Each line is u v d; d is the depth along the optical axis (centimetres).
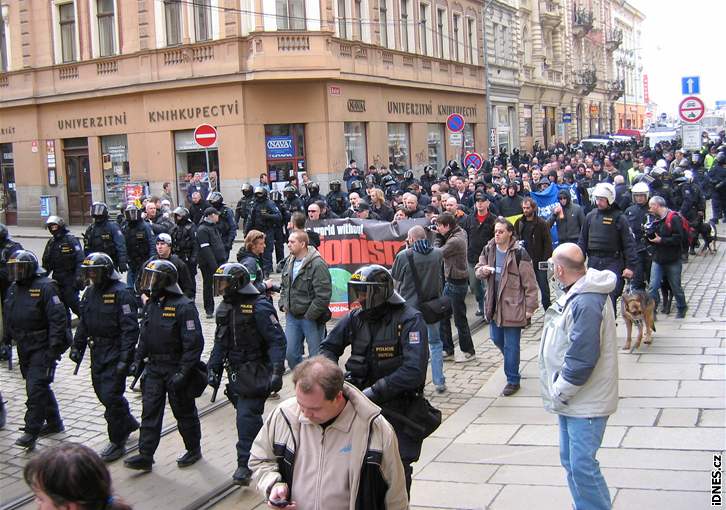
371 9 3025
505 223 880
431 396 898
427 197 1711
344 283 1257
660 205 1171
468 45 3997
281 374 661
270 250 1708
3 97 3184
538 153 3981
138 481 692
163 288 702
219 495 662
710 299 1326
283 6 2612
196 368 706
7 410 924
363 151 2959
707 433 709
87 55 2969
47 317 776
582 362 502
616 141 4906
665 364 939
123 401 747
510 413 823
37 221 3183
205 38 2692
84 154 3059
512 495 614
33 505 650
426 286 861
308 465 375
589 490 512
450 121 2480
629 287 1123
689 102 1778
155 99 2788
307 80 2641
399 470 379
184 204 2788
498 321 884
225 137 2658
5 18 3153
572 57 5984
